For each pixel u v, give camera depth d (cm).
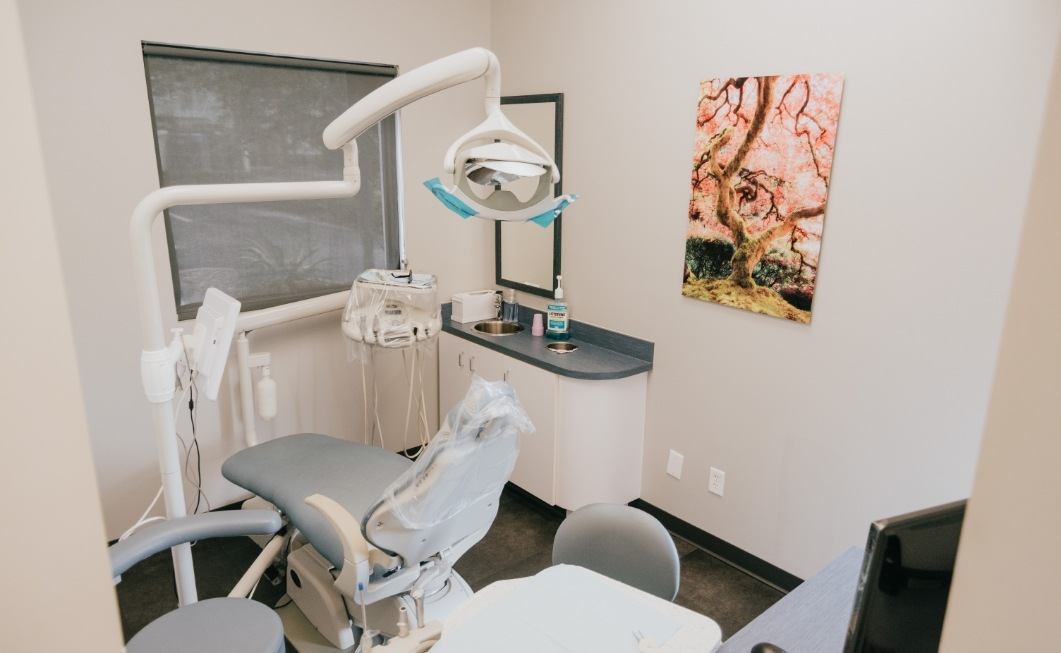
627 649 132
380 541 175
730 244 254
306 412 325
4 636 41
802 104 224
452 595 221
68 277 250
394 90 161
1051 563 39
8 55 35
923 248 205
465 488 176
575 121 307
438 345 361
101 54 244
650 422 301
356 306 279
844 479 236
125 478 278
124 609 251
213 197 177
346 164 196
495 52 343
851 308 225
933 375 209
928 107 198
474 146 155
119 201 256
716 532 283
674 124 267
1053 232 36
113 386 268
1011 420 39
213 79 274
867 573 85
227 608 170
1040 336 37
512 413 170
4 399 38
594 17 289
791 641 146
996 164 187
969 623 43
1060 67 35
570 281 326
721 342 266
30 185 36
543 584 150
